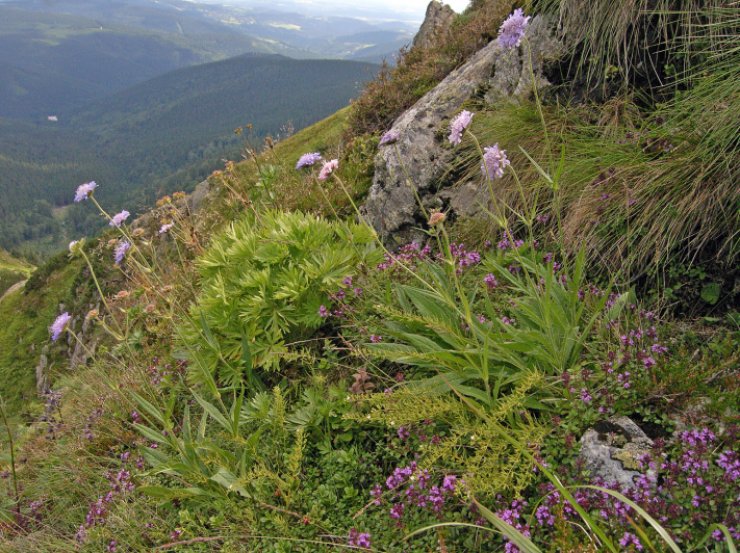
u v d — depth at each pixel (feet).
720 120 10.83
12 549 12.60
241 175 26.63
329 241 14.90
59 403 19.42
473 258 13.02
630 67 14.83
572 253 12.41
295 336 14.15
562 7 15.96
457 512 8.32
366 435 10.53
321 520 9.16
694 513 6.75
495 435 8.47
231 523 9.96
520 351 9.58
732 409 7.97
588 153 13.53
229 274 15.20
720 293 10.72
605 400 8.52
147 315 16.65
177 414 14.69
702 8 13.17
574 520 7.36
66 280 122.62
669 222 11.15
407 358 10.06
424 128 19.79
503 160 9.09
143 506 11.74
